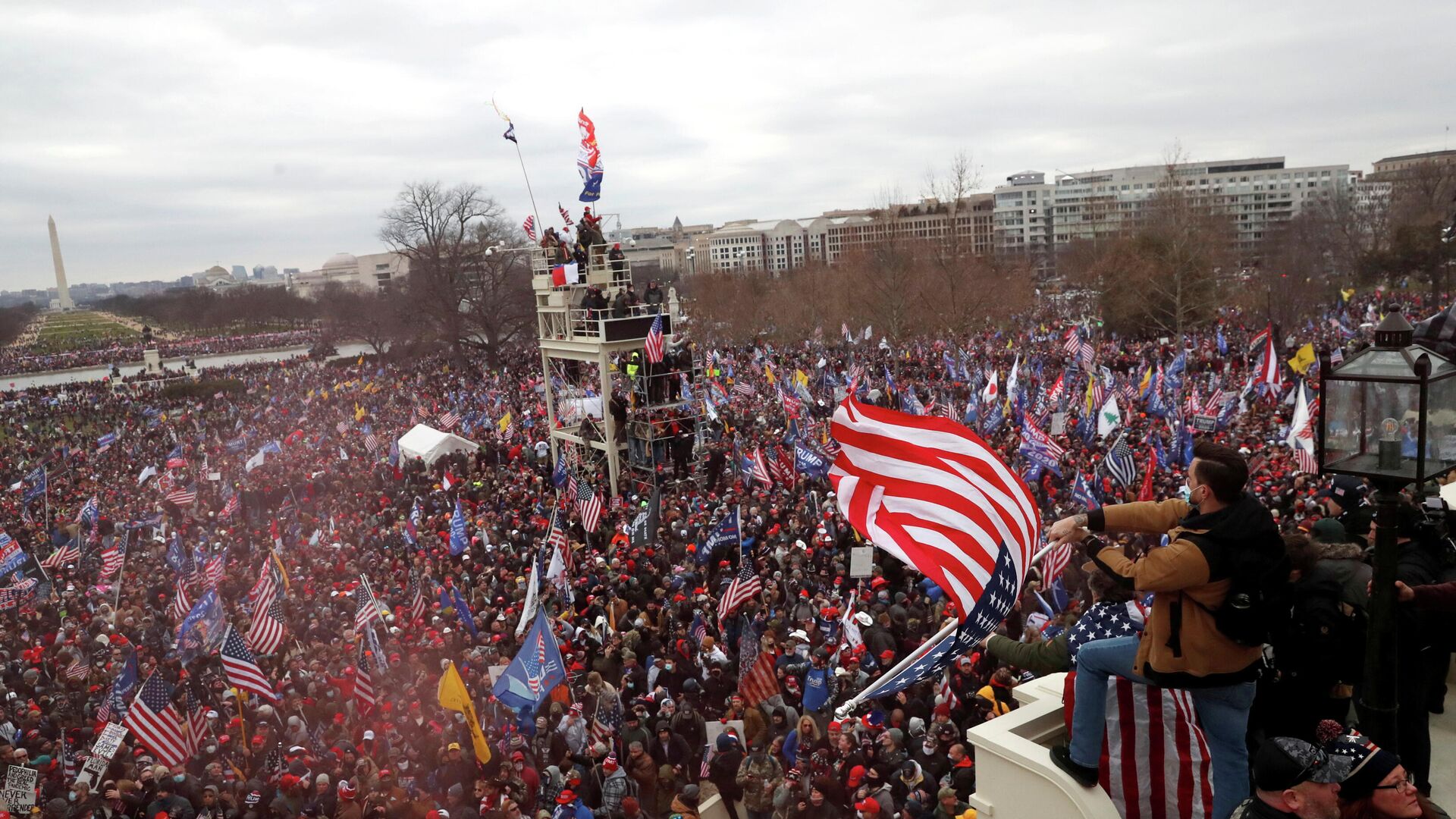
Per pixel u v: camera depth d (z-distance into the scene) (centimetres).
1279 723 497
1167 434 2722
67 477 4412
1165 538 419
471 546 2319
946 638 547
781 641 1507
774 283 10775
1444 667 560
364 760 1202
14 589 2167
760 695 1266
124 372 12538
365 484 3397
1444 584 474
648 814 1212
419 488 3164
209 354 14150
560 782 1206
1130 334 6569
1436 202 7331
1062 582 1474
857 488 602
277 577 2053
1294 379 3728
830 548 1959
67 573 2558
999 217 18375
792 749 1195
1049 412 3203
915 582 1778
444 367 8394
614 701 1345
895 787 1036
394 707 1436
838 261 10475
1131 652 436
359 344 13800
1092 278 6988
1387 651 420
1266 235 11619
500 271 8369
